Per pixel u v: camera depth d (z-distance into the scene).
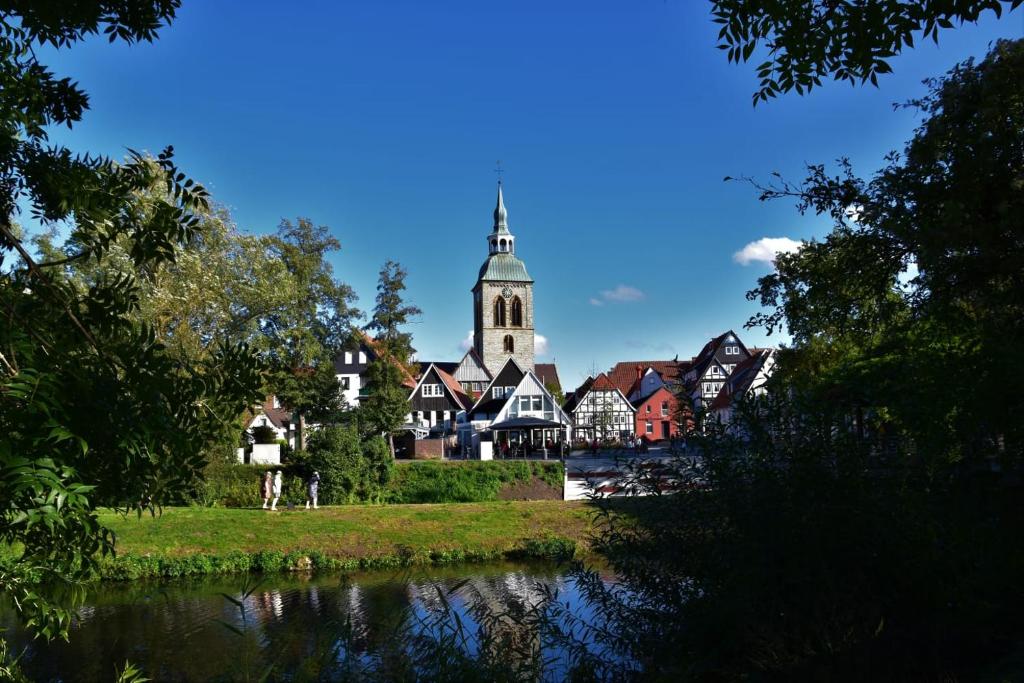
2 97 5.31
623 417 79.06
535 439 71.88
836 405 8.43
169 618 18.44
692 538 7.80
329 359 55.56
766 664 7.11
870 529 7.23
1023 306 11.23
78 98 6.01
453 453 73.94
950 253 11.12
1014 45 11.76
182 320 36.94
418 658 6.18
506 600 8.52
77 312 5.27
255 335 44.28
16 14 5.54
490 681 6.29
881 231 12.05
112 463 4.96
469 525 30.84
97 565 5.12
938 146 11.66
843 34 5.92
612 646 7.86
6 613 17.78
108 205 5.46
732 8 6.10
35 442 4.04
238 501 37.00
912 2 5.58
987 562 7.68
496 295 108.94
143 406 5.01
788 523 7.21
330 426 41.53
